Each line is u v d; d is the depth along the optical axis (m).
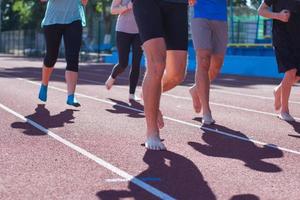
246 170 4.80
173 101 9.82
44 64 8.55
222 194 4.08
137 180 4.41
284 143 6.04
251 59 20.17
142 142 5.88
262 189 4.23
